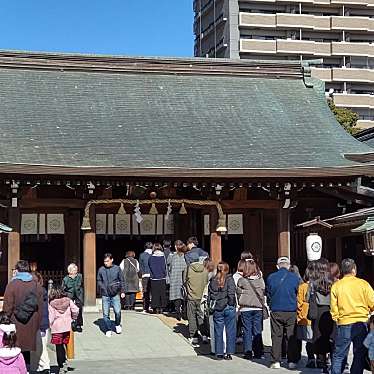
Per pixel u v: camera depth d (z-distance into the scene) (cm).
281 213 2070
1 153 1895
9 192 1914
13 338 837
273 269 2184
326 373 1064
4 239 2005
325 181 2017
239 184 1989
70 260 2100
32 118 2202
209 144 2153
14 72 2475
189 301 1380
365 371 1067
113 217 2148
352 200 2206
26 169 1783
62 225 2042
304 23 7469
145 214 2172
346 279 951
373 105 7262
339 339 943
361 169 1966
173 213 2228
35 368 1067
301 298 1093
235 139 2217
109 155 1984
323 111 2531
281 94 2608
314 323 1063
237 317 1324
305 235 2259
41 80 2459
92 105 2355
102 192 1998
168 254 1841
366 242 1577
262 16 7362
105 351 1313
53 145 2022
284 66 2711
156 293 1753
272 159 2064
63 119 2228
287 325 1112
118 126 2227
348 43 7488
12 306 962
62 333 1102
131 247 2761
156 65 2592
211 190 2050
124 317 1712
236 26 7338
